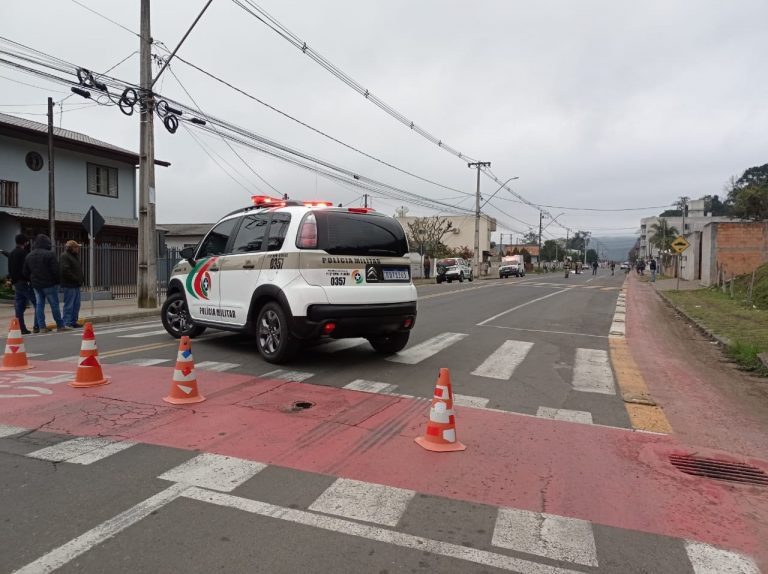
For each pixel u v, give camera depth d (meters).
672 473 4.28
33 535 3.12
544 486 3.95
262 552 3.00
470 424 5.30
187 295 9.30
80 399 5.79
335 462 4.25
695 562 3.03
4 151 22.38
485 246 76.56
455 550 3.08
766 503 3.80
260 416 5.31
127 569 2.82
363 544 3.11
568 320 14.68
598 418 5.64
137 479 3.86
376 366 7.74
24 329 11.25
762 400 6.75
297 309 7.05
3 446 4.43
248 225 8.17
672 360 9.27
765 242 31.28
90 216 13.89
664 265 64.00
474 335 11.23
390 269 7.76
